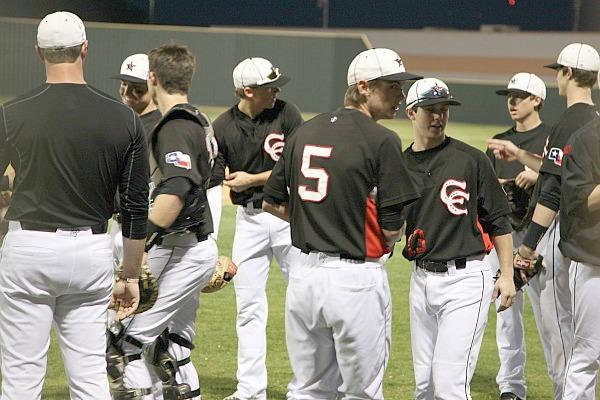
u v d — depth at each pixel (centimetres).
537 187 1367
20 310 955
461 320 1133
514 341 1462
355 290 1005
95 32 6519
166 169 1085
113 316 1177
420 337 1193
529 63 9200
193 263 1153
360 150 998
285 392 1509
